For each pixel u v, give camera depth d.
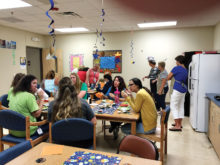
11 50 5.69
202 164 2.41
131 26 5.60
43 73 7.31
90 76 4.75
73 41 6.98
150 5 3.59
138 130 2.36
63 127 1.58
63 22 5.02
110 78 3.94
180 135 3.37
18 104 2.03
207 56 3.36
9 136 2.12
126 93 2.53
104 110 2.46
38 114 2.11
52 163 1.08
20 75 2.55
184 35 5.85
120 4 3.51
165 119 2.31
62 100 1.71
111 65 6.61
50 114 1.79
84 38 6.84
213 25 5.49
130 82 2.45
